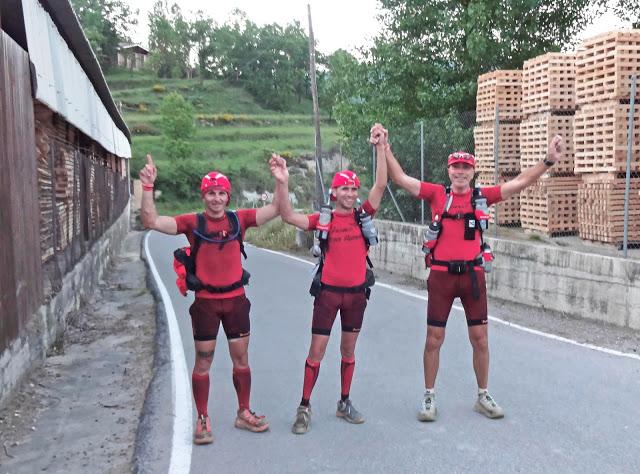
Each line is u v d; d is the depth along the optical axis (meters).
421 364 6.55
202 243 4.54
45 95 7.68
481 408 5.09
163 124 63.84
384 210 16.39
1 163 5.62
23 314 6.07
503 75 13.76
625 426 4.77
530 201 12.61
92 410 5.41
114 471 4.20
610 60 10.13
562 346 7.10
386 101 20.77
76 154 10.65
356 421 4.96
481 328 5.00
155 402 5.49
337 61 22.09
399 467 4.16
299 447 4.53
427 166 15.66
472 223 4.85
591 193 10.82
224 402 5.51
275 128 82.94
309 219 4.85
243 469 4.18
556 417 4.98
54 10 9.06
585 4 19.30
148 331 8.51
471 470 4.09
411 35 20.58
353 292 4.87
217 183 4.50
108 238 17.27
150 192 4.35
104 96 17.30
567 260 8.73
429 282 5.04
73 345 7.75
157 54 104.06
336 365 6.57
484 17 18.08
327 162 69.56
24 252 6.27
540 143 12.23
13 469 4.24
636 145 10.12
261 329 8.29
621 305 7.90
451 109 18.89
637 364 6.35
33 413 5.32
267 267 15.16
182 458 4.36
